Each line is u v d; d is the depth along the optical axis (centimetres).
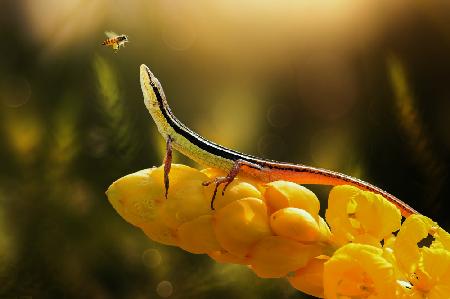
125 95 160
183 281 128
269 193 66
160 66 217
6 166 141
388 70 141
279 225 65
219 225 65
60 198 138
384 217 66
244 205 65
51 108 183
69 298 132
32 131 144
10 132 143
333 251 65
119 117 141
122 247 137
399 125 140
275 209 65
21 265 131
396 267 65
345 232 66
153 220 65
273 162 73
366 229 66
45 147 142
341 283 64
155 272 132
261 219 65
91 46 204
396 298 63
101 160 145
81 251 136
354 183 74
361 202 66
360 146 158
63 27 206
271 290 125
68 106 148
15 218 136
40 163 141
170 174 66
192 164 128
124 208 65
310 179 74
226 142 148
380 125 165
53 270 133
